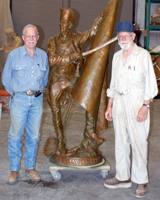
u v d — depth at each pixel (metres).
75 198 2.52
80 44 2.89
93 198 2.53
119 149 2.67
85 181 2.90
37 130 2.83
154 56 8.19
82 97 2.78
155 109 7.05
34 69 2.66
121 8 9.70
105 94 3.02
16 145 2.80
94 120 2.88
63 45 2.81
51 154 3.07
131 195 2.60
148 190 2.72
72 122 5.68
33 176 2.87
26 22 9.94
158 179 3.00
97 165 2.90
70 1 9.84
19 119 2.70
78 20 9.91
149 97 2.45
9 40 8.00
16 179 2.82
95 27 2.89
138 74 2.49
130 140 2.56
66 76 2.88
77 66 2.85
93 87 2.79
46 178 2.96
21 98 2.66
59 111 2.96
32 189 2.69
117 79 2.60
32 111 2.75
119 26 2.46
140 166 2.55
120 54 2.62
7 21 8.14
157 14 8.38
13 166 2.83
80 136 4.71
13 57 2.63
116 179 2.74
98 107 2.92
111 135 4.79
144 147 2.56
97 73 2.80
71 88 2.92
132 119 2.52
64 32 2.78
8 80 2.71
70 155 2.94
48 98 2.96
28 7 9.88
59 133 2.99
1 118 5.77
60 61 2.80
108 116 2.88
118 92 2.60
